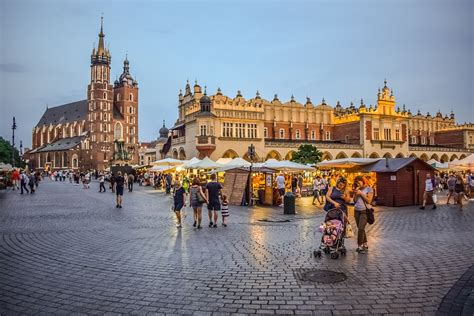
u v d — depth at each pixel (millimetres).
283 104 79250
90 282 8500
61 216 20469
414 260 10336
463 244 12453
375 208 24812
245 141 65062
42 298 7500
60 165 152000
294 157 62812
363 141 77938
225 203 17031
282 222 18188
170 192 41188
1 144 77812
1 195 37375
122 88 154375
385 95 82500
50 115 185250
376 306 6996
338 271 9266
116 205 26562
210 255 11016
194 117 64188
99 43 147000
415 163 26938
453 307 6902
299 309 6875
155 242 13047
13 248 12125
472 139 95312
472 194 31531
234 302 7230
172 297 7520
